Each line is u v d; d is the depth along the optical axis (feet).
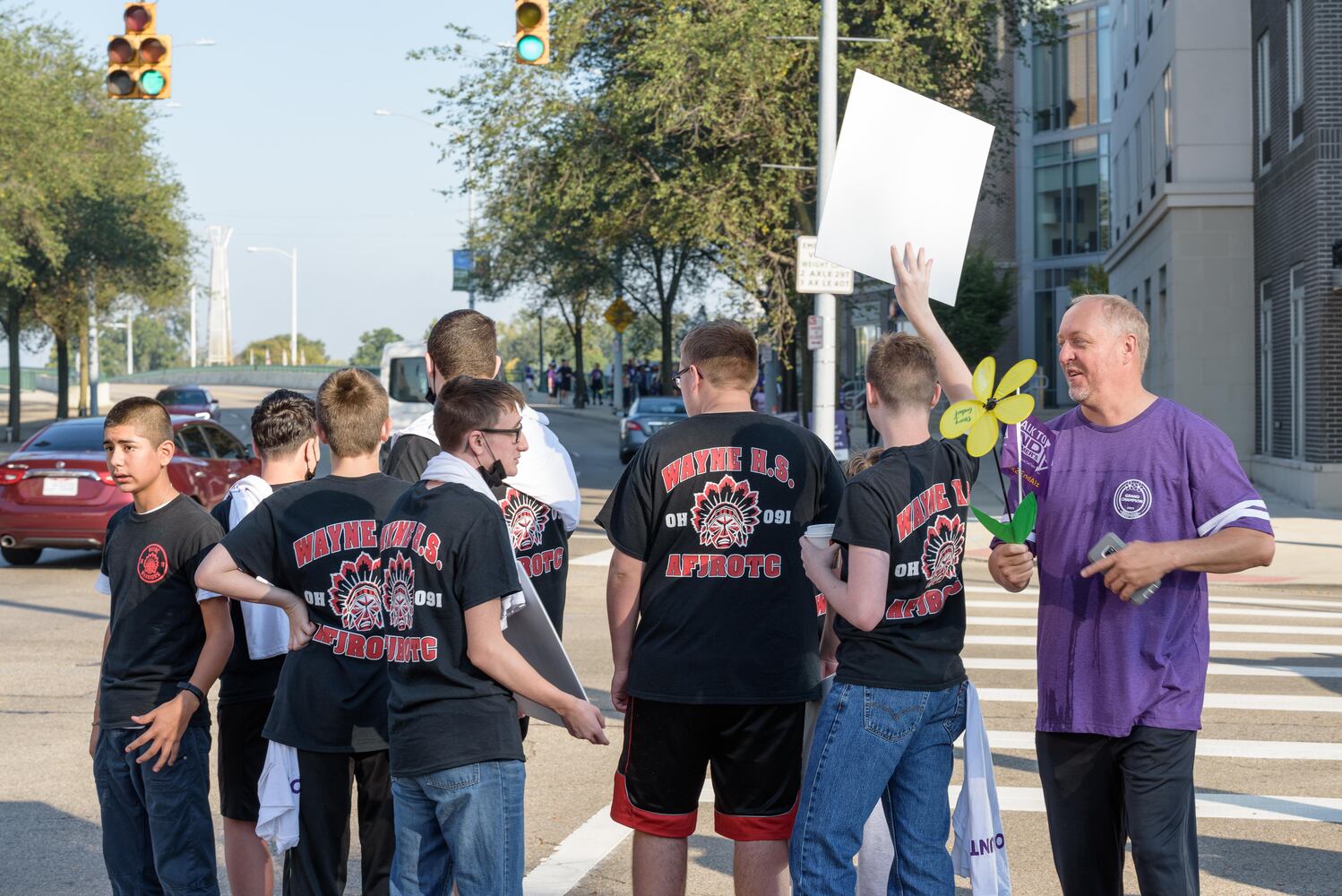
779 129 81.15
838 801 12.59
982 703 27.17
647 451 13.65
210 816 14.17
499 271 161.27
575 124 89.51
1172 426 12.73
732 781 13.73
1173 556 12.05
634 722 13.75
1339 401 65.41
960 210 13.73
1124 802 12.84
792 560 13.64
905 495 12.53
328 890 13.55
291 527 13.46
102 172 142.82
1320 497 65.51
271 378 292.40
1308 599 43.52
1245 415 80.28
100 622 36.96
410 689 12.10
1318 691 28.63
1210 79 80.53
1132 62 102.83
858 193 13.67
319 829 13.47
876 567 12.26
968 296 136.26
